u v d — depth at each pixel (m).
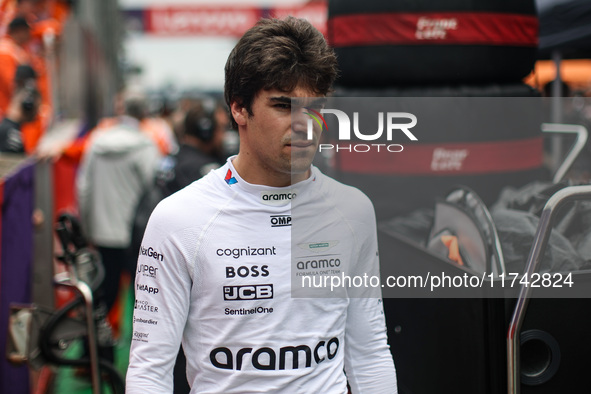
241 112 1.56
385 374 1.73
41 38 6.70
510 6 2.70
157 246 1.57
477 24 2.65
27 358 2.62
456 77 2.68
